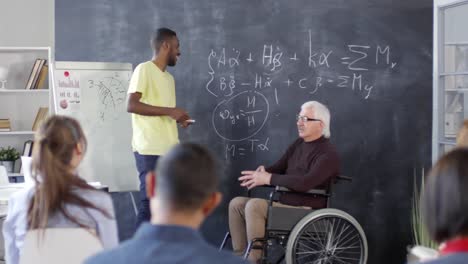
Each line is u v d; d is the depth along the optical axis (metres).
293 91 5.53
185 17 5.48
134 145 4.92
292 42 5.53
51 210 2.48
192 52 5.48
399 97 5.60
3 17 5.78
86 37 5.42
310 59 5.54
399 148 5.62
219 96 5.50
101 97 5.28
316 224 4.51
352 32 5.56
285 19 5.52
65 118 2.60
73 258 2.48
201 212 1.51
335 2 5.54
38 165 2.50
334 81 5.55
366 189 5.61
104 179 5.25
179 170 1.47
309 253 4.54
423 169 5.61
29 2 5.81
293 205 4.66
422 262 1.42
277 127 5.54
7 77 5.77
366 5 5.56
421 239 5.14
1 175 4.48
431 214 1.41
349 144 5.59
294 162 4.87
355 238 5.20
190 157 1.49
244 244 4.76
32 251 2.49
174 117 4.76
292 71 5.53
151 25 5.46
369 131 5.59
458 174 1.39
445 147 5.23
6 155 5.61
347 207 5.60
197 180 1.47
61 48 5.41
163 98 4.89
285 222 4.49
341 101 5.56
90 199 2.53
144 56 5.46
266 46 5.52
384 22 5.57
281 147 5.54
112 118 5.29
